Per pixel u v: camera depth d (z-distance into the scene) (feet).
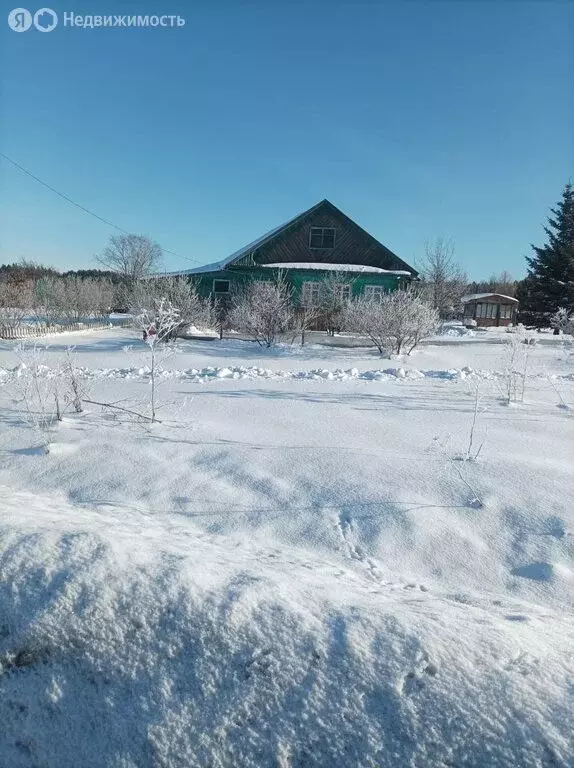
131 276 184.14
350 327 62.18
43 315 86.07
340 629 6.89
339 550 12.45
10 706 6.34
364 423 23.53
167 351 30.89
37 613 7.08
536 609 9.91
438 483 15.81
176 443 19.67
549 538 12.85
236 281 87.25
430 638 6.77
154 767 5.70
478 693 6.08
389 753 5.60
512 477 16.25
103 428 21.54
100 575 7.58
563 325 70.64
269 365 48.67
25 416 22.81
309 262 90.07
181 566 8.02
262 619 7.02
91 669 6.57
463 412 26.13
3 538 8.38
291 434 21.33
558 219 110.83
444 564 12.01
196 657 6.58
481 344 67.62
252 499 14.98
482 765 5.45
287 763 5.63
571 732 5.65
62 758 5.90
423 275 108.37
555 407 27.71
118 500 14.94
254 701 6.12
